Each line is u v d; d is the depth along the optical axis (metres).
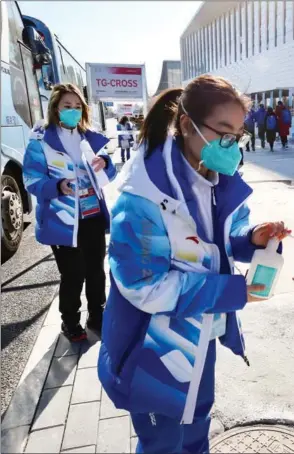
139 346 1.23
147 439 1.40
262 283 1.24
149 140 1.21
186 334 1.24
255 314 2.96
